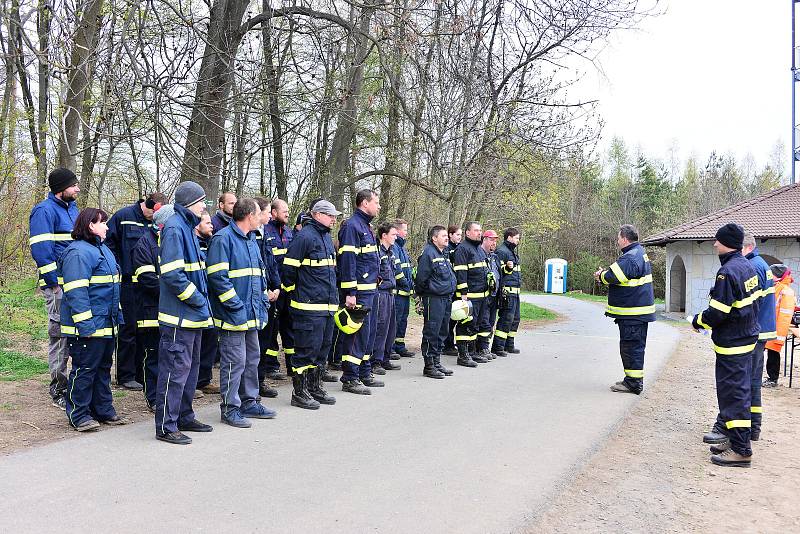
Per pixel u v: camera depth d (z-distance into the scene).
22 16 8.72
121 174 15.99
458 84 15.36
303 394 6.89
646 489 5.19
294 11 11.45
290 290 7.05
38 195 13.02
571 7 14.84
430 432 6.11
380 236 8.78
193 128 10.73
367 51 14.00
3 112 12.66
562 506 4.70
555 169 17.81
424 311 8.92
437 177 16.50
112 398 6.55
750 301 5.88
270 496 4.39
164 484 4.53
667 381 9.62
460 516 4.21
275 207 8.11
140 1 8.90
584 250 49.34
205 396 7.30
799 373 10.96
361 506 4.29
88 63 9.12
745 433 5.87
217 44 10.72
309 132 14.93
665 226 46.50
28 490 4.34
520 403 7.49
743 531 4.52
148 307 6.42
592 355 11.40
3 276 13.23
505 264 10.97
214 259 5.99
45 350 9.34
